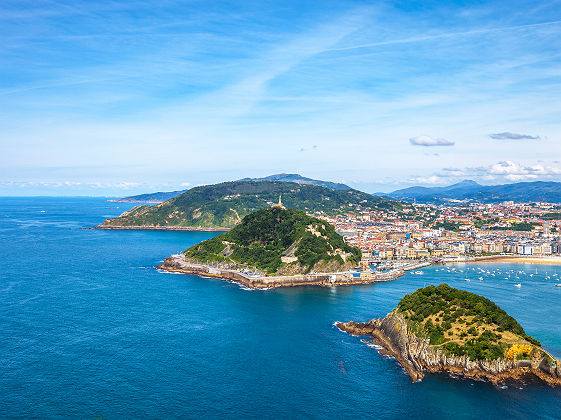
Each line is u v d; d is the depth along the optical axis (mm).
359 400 161750
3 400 156125
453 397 163750
